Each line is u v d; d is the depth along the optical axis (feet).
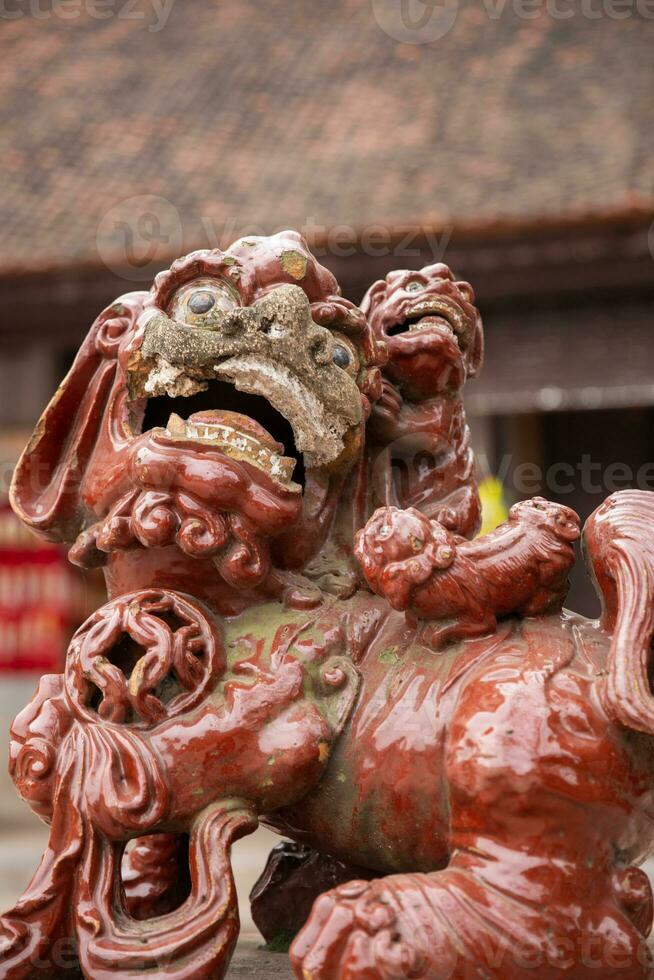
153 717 4.60
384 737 4.62
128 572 5.13
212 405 5.25
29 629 31.17
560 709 4.27
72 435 5.44
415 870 4.73
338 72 37.09
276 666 4.73
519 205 26.66
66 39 41.57
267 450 4.75
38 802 4.74
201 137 34.83
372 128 33.47
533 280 26.25
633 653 4.28
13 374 29.19
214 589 5.01
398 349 5.53
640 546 4.48
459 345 5.84
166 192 31.99
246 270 4.93
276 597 5.05
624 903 4.31
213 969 4.28
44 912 4.50
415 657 4.80
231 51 39.40
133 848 5.43
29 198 31.94
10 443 29.04
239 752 4.55
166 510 4.73
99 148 34.65
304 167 32.17
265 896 5.82
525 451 30.66
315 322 4.98
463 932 3.99
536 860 4.15
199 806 4.54
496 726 4.25
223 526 4.72
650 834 4.52
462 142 31.65
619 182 27.53
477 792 4.21
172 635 4.72
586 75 33.99
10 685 30.60
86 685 4.77
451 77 35.32
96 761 4.54
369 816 4.67
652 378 27.30
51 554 31.30
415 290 5.79
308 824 4.86
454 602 4.65
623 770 4.29
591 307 28.04
